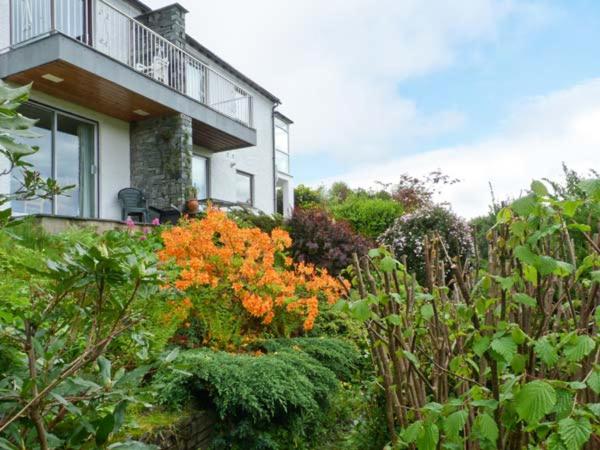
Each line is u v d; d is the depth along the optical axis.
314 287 4.36
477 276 1.80
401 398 1.77
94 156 9.02
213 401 2.87
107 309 1.14
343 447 2.94
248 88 13.86
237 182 13.62
